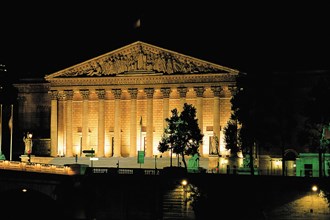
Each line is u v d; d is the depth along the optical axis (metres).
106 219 116.31
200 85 159.25
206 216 108.19
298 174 141.75
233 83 156.25
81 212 63.16
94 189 118.12
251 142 128.50
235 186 110.38
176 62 161.62
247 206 108.19
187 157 154.62
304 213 105.62
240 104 130.38
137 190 116.00
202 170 133.75
